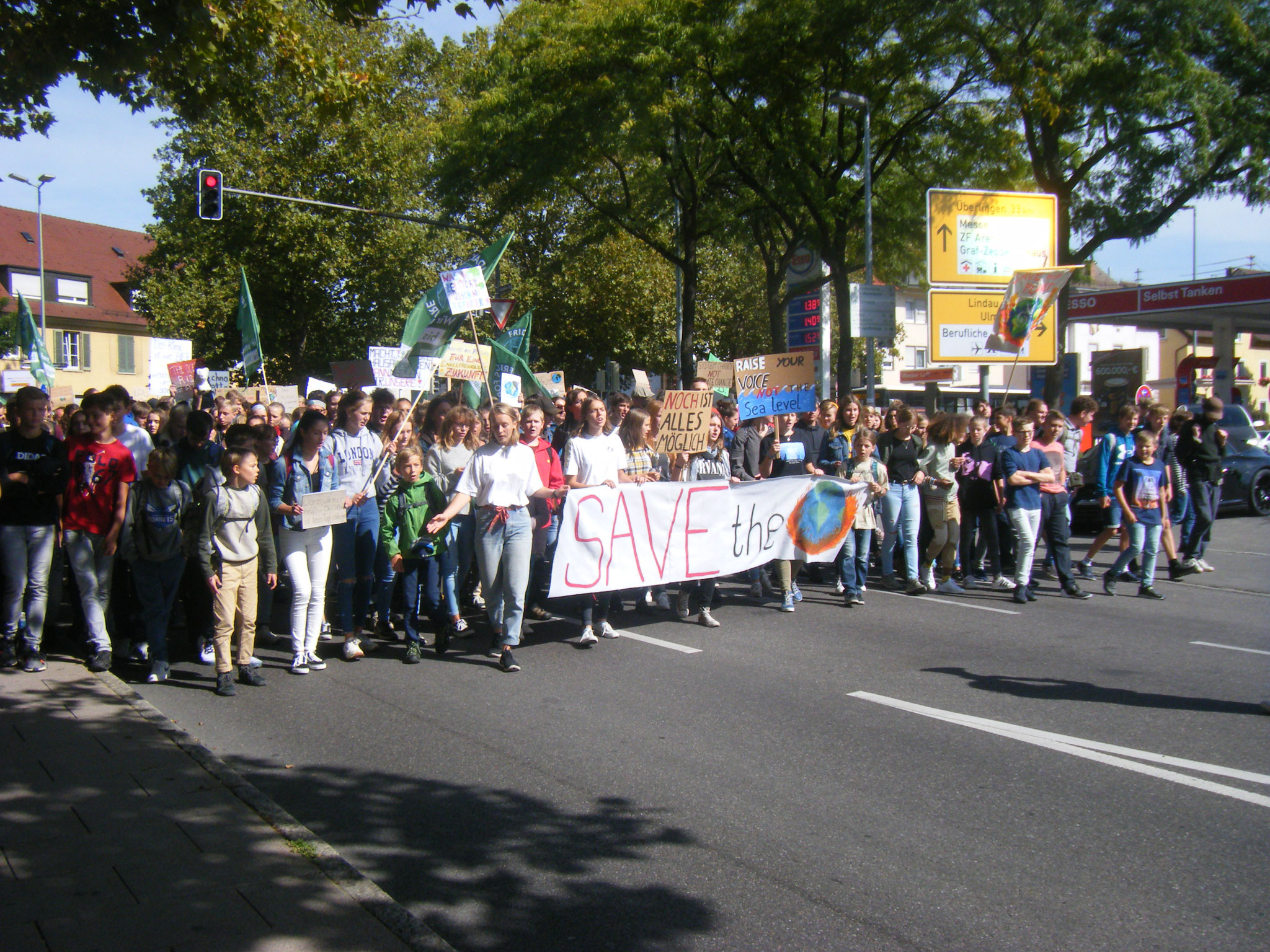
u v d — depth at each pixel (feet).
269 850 13.09
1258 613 30.27
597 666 23.75
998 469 33.09
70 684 21.11
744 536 28.81
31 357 56.24
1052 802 15.37
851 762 17.11
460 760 17.33
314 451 23.97
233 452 21.39
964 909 12.11
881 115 68.90
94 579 22.61
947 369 120.47
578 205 119.85
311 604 23.49
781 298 83.97
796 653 24.98
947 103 65.46
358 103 30.81
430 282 107.65
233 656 24.95
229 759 17.40
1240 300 76.69
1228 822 14.64
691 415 30.01
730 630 27.68
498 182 74.64
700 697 21.06
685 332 80.18
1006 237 50.03
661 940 11.45
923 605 31.50
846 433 36.09
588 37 65.10
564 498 25.91
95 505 22.57
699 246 111.04
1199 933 11.55
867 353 66.44
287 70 28.58
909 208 72.28
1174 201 60.23
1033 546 32.01
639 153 71.46
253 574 22.08
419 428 32.19
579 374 135.95
